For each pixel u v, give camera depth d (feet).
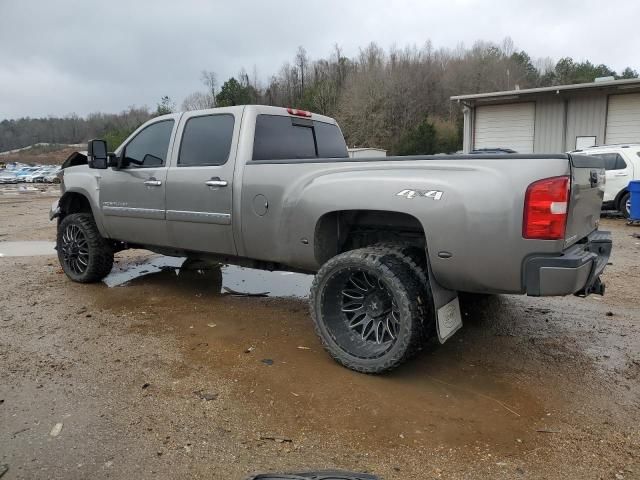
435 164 11.12
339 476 6.75
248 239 14.30
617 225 36.52
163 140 16.78
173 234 16.29
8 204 64.69
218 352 13.20
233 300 17.97
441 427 9.68
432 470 8.41
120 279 20.98
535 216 9.89
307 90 230.48
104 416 10.05
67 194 20.12
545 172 9.88
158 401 10.64
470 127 66.39
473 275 10.61
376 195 11.45
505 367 12.39
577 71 218.18
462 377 11.84
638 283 19.97
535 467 8.47
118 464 8.56
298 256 13.24
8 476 8.23
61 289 19.33
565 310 16.78
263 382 11.48
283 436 9.39
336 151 18.43
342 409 10.33
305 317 16.11
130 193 17.43
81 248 19.90
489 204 10.20
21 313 16.35
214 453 8.88
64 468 8.45
